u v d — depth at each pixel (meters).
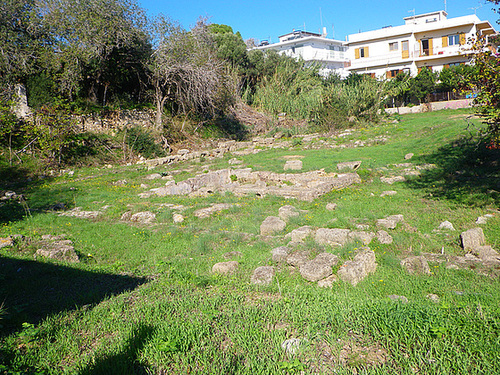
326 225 7.70
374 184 11.84
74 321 3.83
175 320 3.75
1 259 6.42
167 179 15.36
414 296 4.56
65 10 19.69
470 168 11.60
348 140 21.11
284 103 30.16
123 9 20.89
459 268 5.53
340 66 53.47
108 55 21.27
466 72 8.65
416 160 13.87
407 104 32.84
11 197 11.98
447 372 2.64
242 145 23.64
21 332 3.53
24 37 19.50
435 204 9.03
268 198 11.05
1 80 18.19
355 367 2.87
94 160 18.27
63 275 5.66
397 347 3.02
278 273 5.48
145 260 6.56
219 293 4.65
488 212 8.03
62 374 2.93
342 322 3.47
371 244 6.54
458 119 19.89
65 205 11.34
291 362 2.90
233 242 7.30
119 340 3.38
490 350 2.82
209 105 25.73
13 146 16.98
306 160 16.38
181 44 22.50
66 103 19.64
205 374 2.81
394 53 37.47
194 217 9.48
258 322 3.64
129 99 24.00
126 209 10.66
